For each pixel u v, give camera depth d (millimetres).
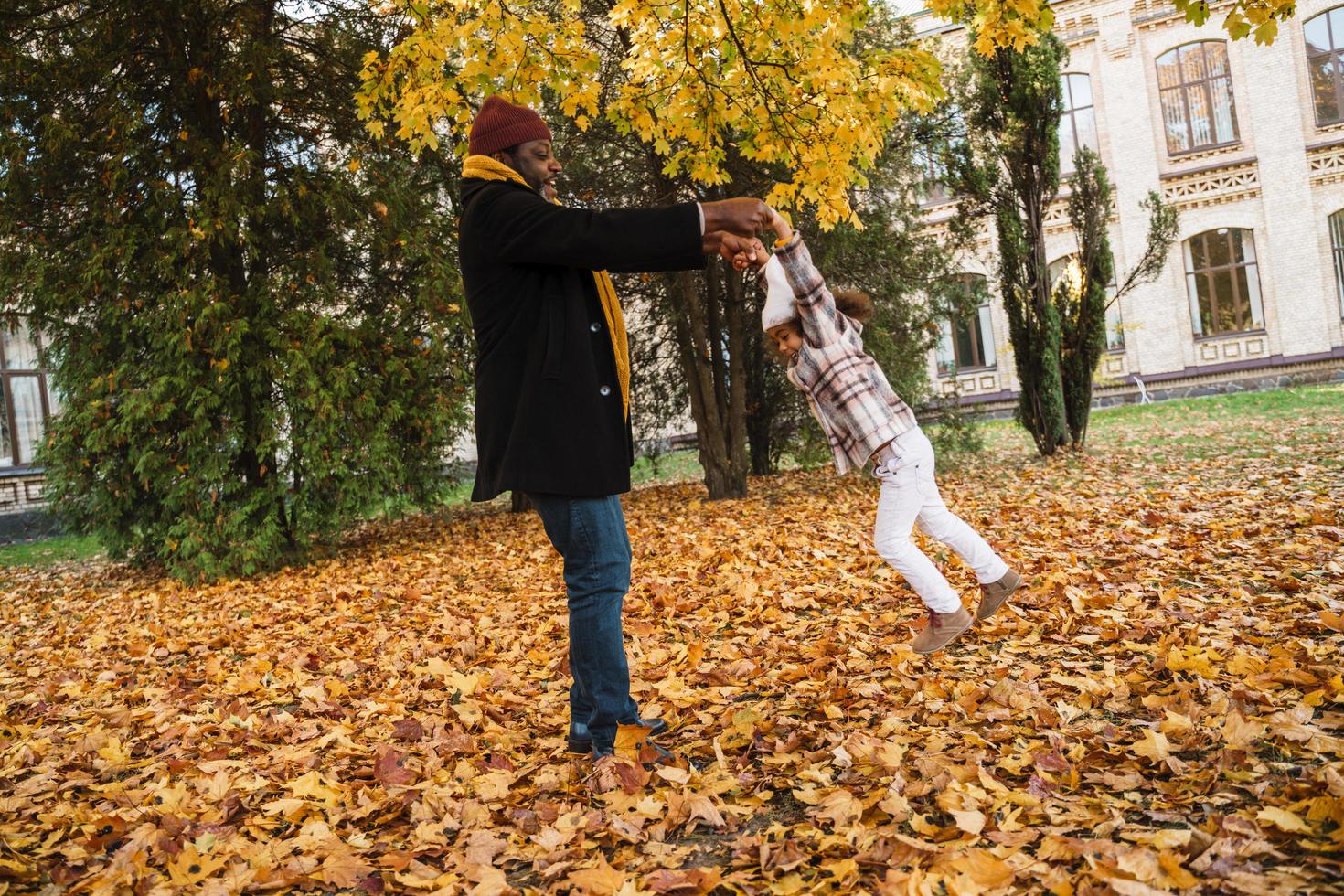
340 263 11398
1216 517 7098
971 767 2559
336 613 6914
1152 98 24547
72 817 2754
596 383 2760
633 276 13734
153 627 6836
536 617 6039
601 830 2451
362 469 10047
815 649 4316
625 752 2850
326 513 10148
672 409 15555
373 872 2328
